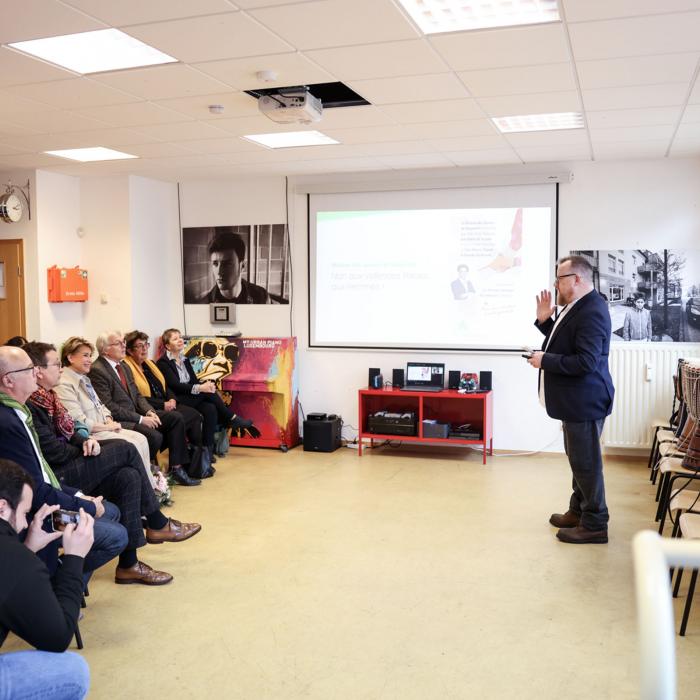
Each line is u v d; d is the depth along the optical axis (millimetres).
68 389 4379
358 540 4285
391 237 6855
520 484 5570
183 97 4172
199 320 7492
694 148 5656
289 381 6867
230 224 7309
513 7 2930
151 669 2801
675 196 6102
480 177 6500
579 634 3088
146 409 5383
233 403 7074
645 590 667
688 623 3146
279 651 2943
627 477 5707
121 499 3619
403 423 6520
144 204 7145
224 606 3375
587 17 2910
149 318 7230
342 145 5582
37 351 3641
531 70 3641
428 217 6742
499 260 6574
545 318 4453
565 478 5762
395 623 3197
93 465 3621
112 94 4102
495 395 6652
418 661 2859
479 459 6438
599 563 3893
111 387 5066
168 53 3383
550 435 6535
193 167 6566
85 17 2941
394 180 6746
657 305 6184
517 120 4883
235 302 7344
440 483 5613
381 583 3643
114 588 3580
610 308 6297
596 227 6301
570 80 3803
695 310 6105
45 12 2883
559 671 2779
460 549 4129
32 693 1811
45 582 1869
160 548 4148
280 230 7156
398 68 3611
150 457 5043
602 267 6301
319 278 7062
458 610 3328
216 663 2848
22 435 3016
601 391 4055
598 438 4133
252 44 3264
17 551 1858
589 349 3941
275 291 7207
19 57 3451
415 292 6824
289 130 5035
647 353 6027
